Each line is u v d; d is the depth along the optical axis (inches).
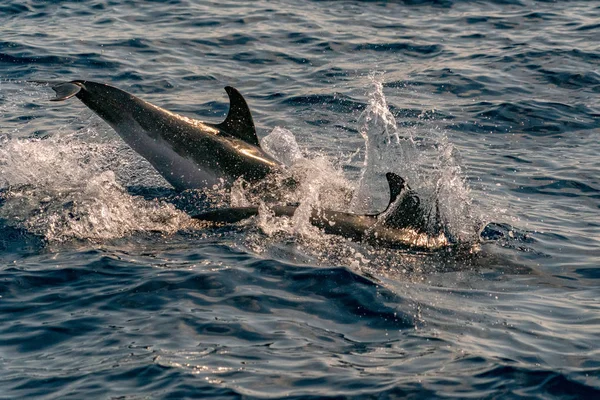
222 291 876.0
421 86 1892.2
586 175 1376.7
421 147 1519.4
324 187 1211.9
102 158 1373.0
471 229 1092.5
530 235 1098.1
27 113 1644.9
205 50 2149.4
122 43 2155.5
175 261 956.0
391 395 677.3
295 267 943.0
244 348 753.6
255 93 1843.0
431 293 895.7
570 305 876.0
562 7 2623.0
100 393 676.1
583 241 1085.8
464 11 2571.4
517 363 733.3
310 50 2174.0
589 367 729.0
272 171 1240.8
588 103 1788.9
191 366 716.0
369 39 2272.4
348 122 1663.4
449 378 705.6
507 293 906.7
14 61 1971.0
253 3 2620.6
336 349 758.5
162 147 1248.8
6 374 709.9
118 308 834.2
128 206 1154.7
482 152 1503.4
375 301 861.8
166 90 1850.4
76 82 1237.7
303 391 681.0
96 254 973.8
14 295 866.8
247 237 1036.5
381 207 1196.5
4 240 1026.7
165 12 2481.5
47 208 1129.4
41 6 2485.2
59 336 777.6
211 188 1237.1
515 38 2283.5
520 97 1818.4
